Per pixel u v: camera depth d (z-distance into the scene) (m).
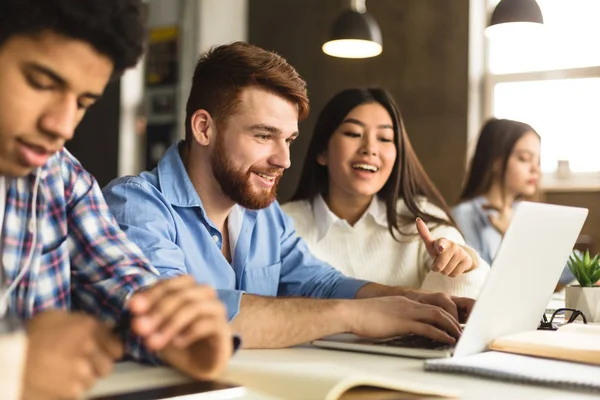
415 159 2.38
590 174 5.58
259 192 1.59
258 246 1.74
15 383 0.57
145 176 1.58
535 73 5.80
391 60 6.14
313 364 0.99
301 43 6.46
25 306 1.04
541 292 1.24
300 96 1.58
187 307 0.75
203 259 1.59
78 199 1.16
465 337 1.06
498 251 1.04
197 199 1.58
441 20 5.97
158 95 5.08
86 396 0.76
